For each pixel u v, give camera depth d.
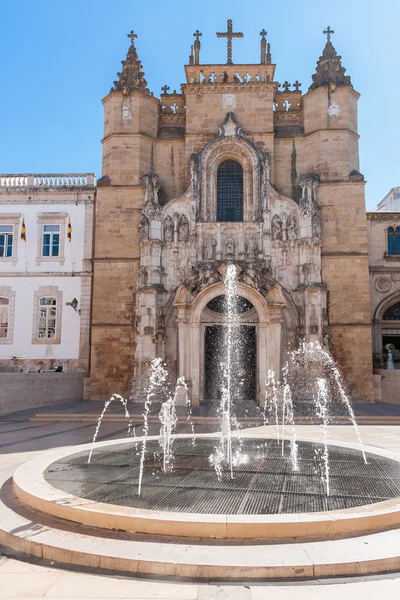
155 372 34.75
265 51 39.97
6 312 40.00
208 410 30.72
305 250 35.53
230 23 39.94
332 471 13.30
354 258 36.09
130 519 9.35
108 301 37.00
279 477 12.64
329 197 36.84
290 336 35.28
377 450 16.19
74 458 14.94
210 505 10.34
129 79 39.47
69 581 7.88
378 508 9.93
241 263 34.97
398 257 41.19
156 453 15.74
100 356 36.62
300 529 9.04
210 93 39.19
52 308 39.72
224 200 37.97
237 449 16.48
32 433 22.70
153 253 36.09
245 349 35.47
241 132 37.72
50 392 33.72
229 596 7.38
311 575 7.99
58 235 40.44
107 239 37.47
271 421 27.47
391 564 8.24
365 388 35.19
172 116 40.56
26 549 8.98
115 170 38.19
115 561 8.25
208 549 8.55
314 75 39.25
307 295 34.84
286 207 36.66
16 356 37.88
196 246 36.34
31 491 11.08
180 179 38.91
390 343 41.34
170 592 7.50
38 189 40.59
